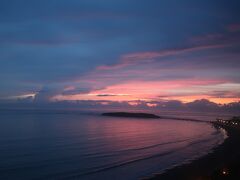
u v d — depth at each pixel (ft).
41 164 150.51
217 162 143.64
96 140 263.08
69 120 565.12
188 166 138.21
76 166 147.43
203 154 181.68
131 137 301.84
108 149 210.18
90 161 161.79
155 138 297.33
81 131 342.23
